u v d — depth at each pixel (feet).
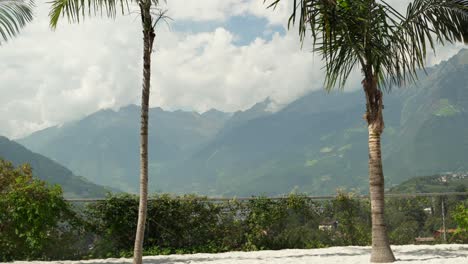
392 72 26.32
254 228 35.99
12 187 32.55
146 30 22.71
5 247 32.12
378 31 25.79
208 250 35.53
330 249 34.04
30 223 32.12
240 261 28.73
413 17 26.84
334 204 36.73
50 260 32.86
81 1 22.62
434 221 36.81
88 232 34.24
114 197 34.73
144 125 22.84
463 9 26.58
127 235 34.86
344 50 26.61
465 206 36.19
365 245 36.24
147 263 29.89
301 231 36.27
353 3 24.90
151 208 35.32
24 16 26.45
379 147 26.37
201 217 35.94
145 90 22.76
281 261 28.04
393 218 37.17
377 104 26.17
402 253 30.55
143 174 22.82
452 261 25.16
